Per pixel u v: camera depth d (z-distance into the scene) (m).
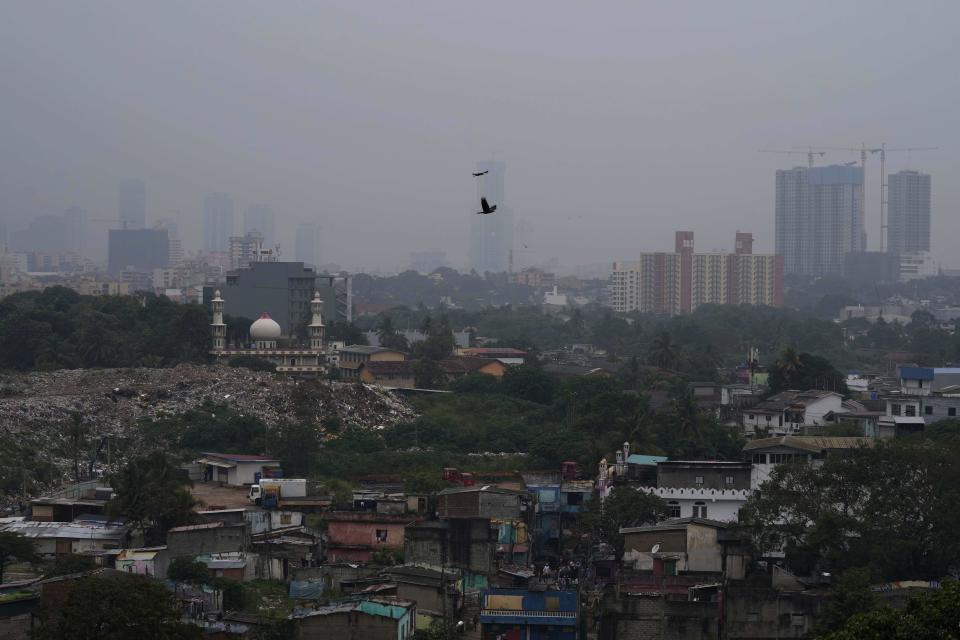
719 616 105.44
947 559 115.38
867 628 72.31
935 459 120.31
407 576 116.25
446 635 105.19
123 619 83.88
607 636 106.38
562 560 139.12
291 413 194.75
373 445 185.38
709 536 119.25
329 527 131.50
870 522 117.38
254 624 101.56
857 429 179.12
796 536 117.38
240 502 149.12
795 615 103.44
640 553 123.75
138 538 127.88
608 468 152.75
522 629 107.31
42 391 199.75
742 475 144.00
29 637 93.31
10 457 157.12
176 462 168.50
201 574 116.25
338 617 100.38
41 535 125.44
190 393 198.00
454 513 133.88
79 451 168.25
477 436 194.25
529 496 141.12
